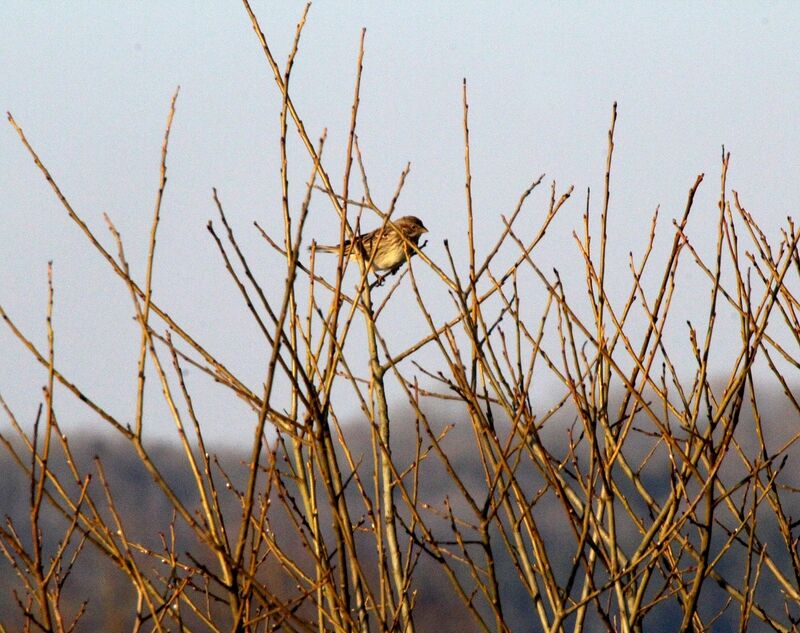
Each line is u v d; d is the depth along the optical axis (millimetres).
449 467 9805
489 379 10336
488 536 9773
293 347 9844
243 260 8438
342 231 9258
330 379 9266
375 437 10266
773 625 10523
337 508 9039
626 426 9812
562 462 11477
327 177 10883
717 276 9820
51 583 10227
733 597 10609
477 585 9781
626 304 10211
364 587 10141
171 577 9352
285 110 9703
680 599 10914
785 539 10625
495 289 11023
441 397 11094
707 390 10234
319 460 9000
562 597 9406
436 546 9719
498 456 10047
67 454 8906
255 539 8844
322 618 9266
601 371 10188
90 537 8742
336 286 9258
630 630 9453
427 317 10219
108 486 8906
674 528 9375
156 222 8766
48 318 8453
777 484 10852
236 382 9266
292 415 10000
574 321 10156
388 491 11438
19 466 8438
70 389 8477
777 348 11047
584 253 10352
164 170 8859
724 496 9711
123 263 8766
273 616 9344
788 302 10992
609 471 9812
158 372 8797
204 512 8883
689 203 9938
